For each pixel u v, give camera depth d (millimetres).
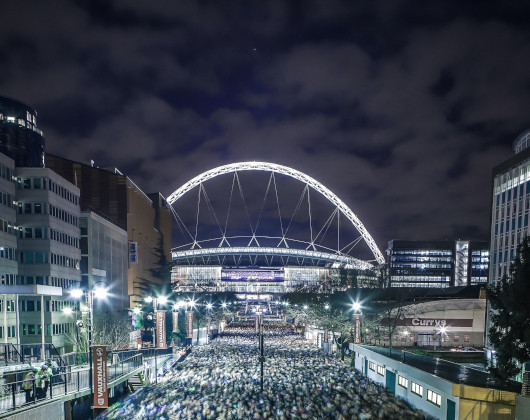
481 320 86938
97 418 34250
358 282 102375
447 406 31609
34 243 60750
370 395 40844
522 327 28156
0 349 40594
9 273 57750
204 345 88625
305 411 33156
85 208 92875
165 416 33062
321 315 79875
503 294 29062
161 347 56250
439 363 41719
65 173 103000
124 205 104688
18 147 74875
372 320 72812
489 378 33938
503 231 66125
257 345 87750
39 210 61062
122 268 98375
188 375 52219
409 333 85375
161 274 131875
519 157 62344
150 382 49969
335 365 60938
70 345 65375
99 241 82188
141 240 123062
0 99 74062
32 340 58500
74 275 70812
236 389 42500
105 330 64750
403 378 40500
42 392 28094
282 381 46688
